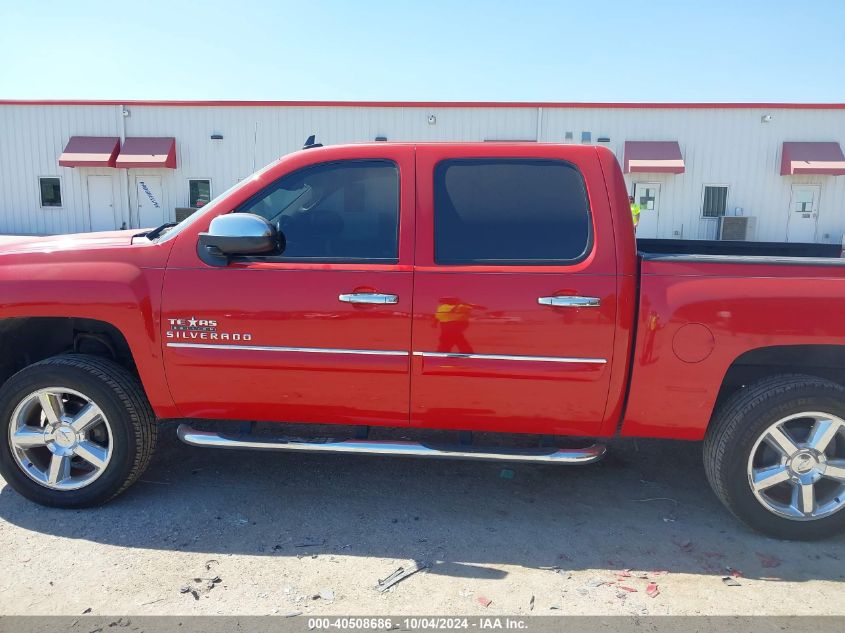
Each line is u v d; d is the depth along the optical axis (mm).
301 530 3277
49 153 22844
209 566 2922
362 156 3285
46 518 3346
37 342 3797
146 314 3262
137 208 22984
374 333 3170
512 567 2969
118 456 3361
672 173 20859
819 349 3188
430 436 4461
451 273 3127
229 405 3363
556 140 21312
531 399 3189
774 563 3031
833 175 20641
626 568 2980
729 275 3051
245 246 3059
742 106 20812
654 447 4500
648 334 3057
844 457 3188
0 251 3428
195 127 22297
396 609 2619
